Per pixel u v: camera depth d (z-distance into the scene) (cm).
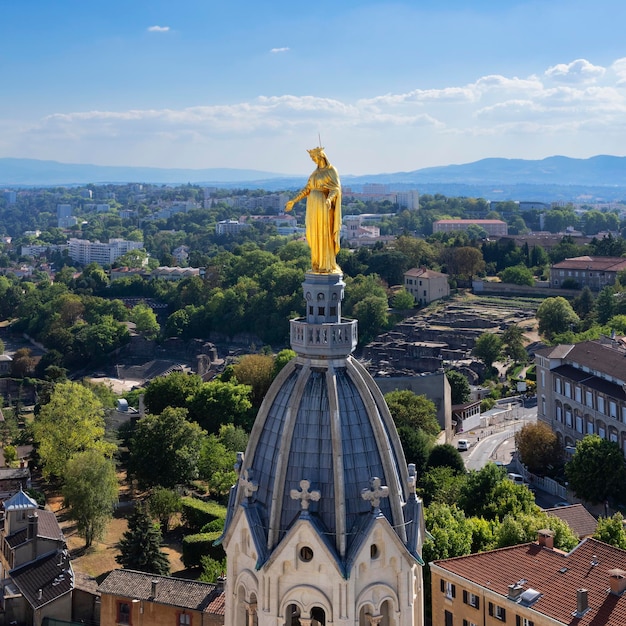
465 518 15938
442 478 19200
